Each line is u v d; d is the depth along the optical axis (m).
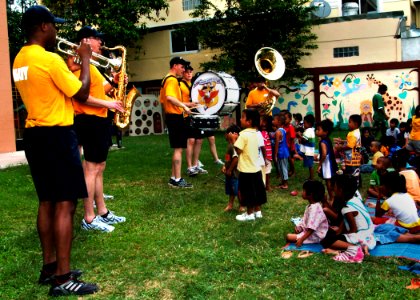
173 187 6.91
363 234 4.13
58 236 3.22
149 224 4.99
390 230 4.46
